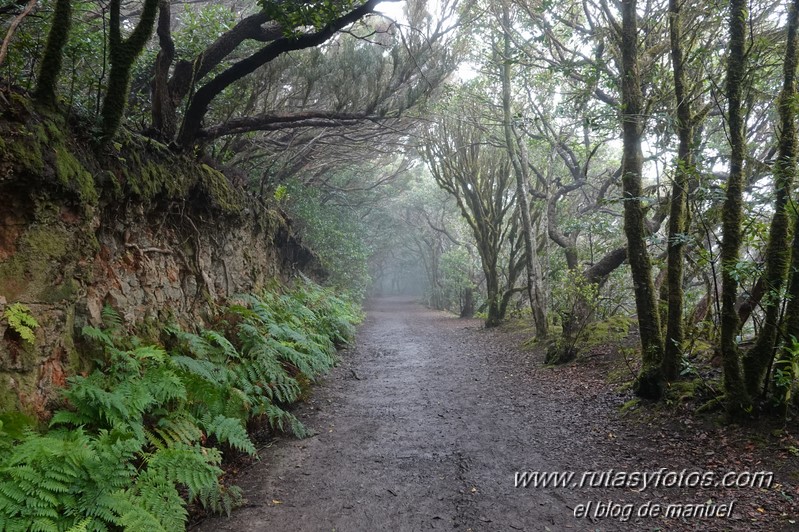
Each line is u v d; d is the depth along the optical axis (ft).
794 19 15.53
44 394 10.79
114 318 13.62
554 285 43.24
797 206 15.23
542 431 18.48
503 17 36.81
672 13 19.29
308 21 20.47
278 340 22.89
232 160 38.42
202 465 11.02
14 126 10.17
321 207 63.93
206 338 18.22
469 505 12.73
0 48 11.27
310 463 15.49
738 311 18.21
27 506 8.02
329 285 64.44
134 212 15.62
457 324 65.46
